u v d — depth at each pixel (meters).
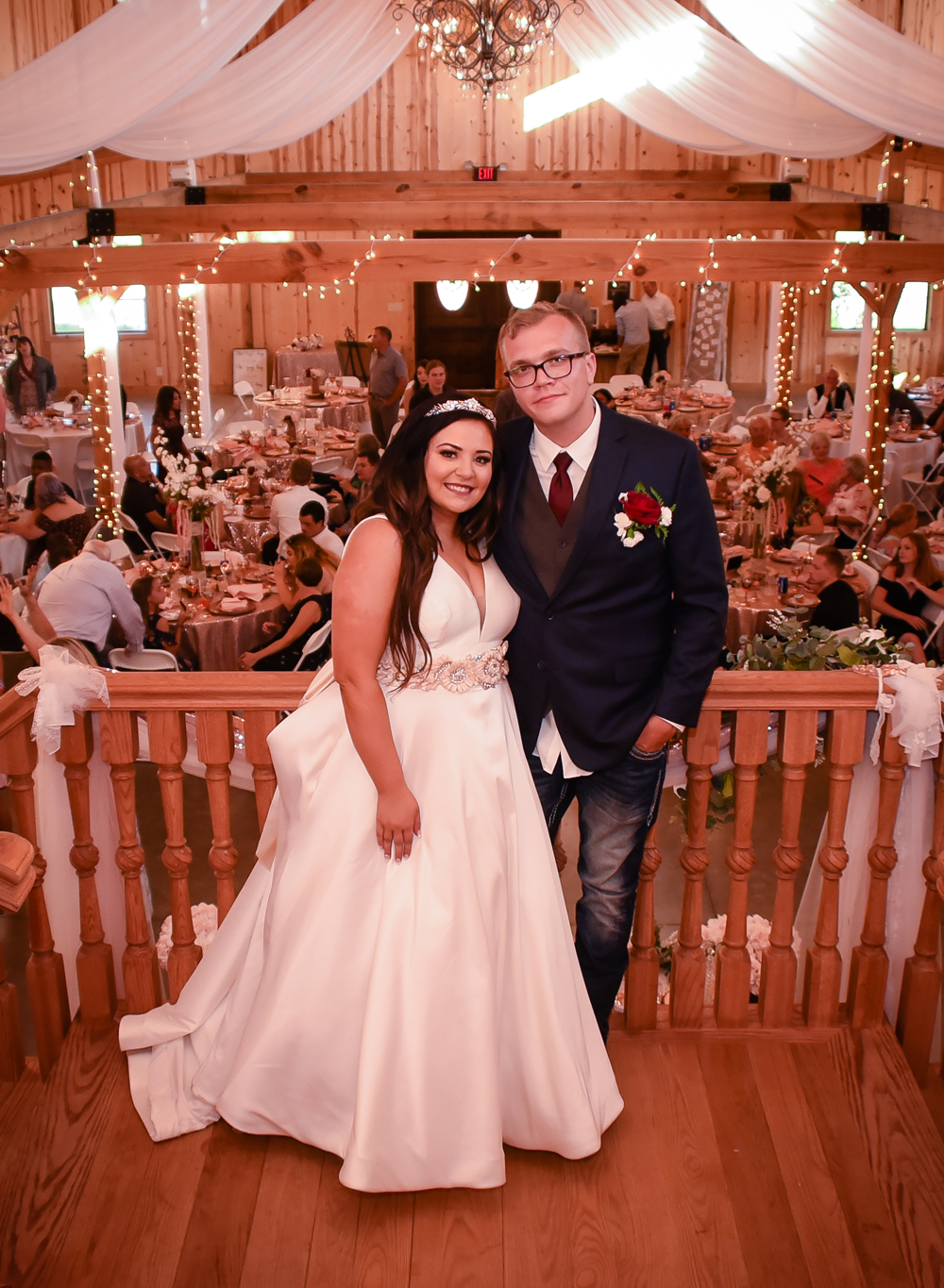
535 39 7.49
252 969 2.20
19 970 3.56
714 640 2.06
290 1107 2.08
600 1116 2.13
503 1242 1.95
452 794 1.96
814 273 6.16
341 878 1.97
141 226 7.31
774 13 5.64
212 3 5.32
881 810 2.37
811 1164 2.12
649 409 10.12
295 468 6.77
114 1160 2.12
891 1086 2.32
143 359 14.79
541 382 1.92
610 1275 1.89
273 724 2.28
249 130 7.46
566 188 9.69
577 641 2.06
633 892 2.27
